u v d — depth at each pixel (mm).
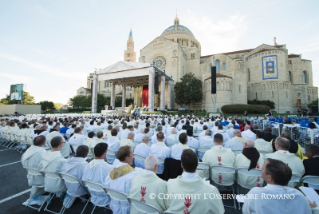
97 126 12211
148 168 3338
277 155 4527
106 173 4215
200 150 7262
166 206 3189
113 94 53781
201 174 5070
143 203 3023
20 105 52344
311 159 4340
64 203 4703
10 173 7137
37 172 4680
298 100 58906
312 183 4082
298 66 61719
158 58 61469
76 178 4273
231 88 48875
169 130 10828
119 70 43812
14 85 60656
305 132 11562
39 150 5379
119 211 3537
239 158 4957
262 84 55062
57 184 4566
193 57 67000
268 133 7996
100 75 47125
